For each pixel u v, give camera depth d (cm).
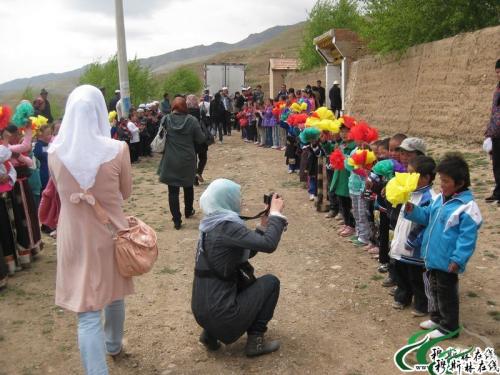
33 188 748
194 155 791
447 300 412
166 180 775
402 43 1538
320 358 410
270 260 634
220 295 394
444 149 1207
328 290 537
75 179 347
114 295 363
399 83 1587
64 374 410
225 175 1228
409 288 479
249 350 414
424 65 1430
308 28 2975
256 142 1875
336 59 2283
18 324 492
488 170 944
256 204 916
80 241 353
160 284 577
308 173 902
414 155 491
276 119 1546
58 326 488
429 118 1402
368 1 1622
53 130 845
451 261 392
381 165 499
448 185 396
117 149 361
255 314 402
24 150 627
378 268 579
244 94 2447
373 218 634
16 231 632
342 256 632
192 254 673
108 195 357
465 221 387
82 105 351
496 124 725
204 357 423
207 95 2097
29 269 638
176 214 784
